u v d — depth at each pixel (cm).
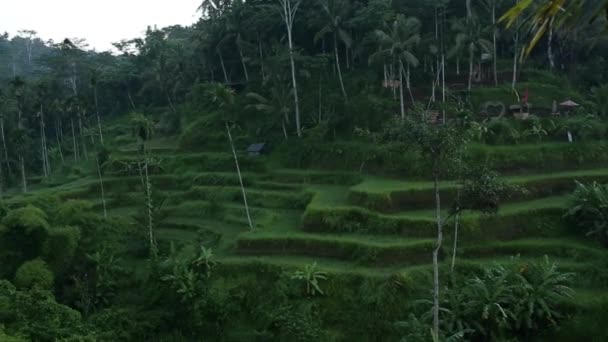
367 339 2448
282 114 4722
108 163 5238
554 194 3322
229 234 3497
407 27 4181
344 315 2545
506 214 2938
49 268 2914
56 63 7906
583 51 5128
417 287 2505
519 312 2219
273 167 4484
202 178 4516
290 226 3394
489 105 4403
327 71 5122
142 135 3909
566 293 2264
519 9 618
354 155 4075
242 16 5531
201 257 2922
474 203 1977
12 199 4728
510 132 3809
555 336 2220
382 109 4266
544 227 2931
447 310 2217
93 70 7269
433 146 1906
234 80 6219
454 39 4925
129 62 7962
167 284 2823
